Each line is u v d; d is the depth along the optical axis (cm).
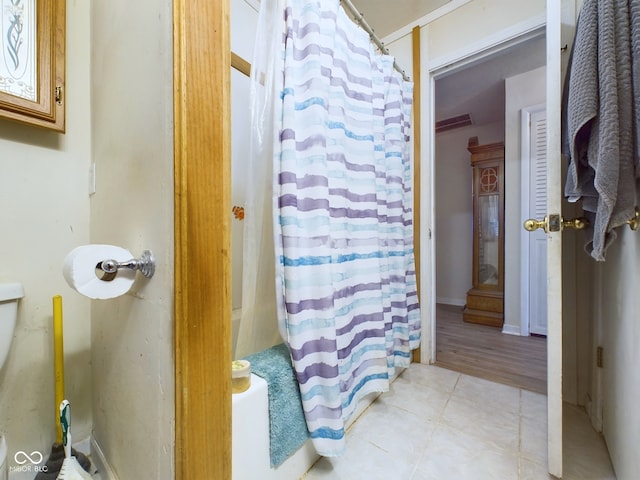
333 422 95
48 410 100
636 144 67
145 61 62
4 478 71
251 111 101
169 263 53
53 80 97
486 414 133
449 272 375
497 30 162
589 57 75
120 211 78
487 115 326
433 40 184
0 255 92
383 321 134
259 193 102
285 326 95
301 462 99
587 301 137
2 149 92
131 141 70
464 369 181
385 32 201
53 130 98
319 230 97
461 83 258
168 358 54
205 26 54
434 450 110
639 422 77
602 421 118
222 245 57
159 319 57
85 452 105
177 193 51
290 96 95
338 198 110
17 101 89
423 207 191
